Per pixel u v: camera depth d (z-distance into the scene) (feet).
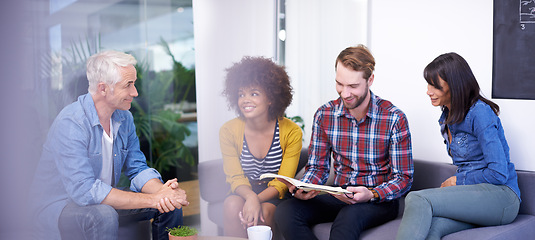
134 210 6.75
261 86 7.92
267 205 7.32
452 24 8.49
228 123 8.04
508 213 6.62
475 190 6.51
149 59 9.34
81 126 6.72
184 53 9.91
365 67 6.98
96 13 8.20
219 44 10.39
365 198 6.81
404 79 9.18
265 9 11.07
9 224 6.63
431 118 8.79
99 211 6.24
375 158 7.39
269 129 7.98
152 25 9.28
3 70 7.17
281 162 8.04
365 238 6.54
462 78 6.82
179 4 9.74
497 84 8.03
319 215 7.09
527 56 7.69
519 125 7.85
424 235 5.99
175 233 5.62
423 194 6.35
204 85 10.22
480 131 6.74
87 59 7.84
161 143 9.68
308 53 11.41
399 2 9.18
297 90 11.52
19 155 7.08
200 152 10.23
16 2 7.25
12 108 7.16
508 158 7.00
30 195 6.66
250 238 5.79
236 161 7.86
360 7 10.38
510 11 7.80
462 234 6.30
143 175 7.16
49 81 7.53
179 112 9.87
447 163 8.13
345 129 7.50
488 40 8.09
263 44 11.09
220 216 8.17
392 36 9.34
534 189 7.17
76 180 6.47
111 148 7.16
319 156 7.75
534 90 7.65
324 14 11.17
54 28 7.65
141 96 9.35
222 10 10.37
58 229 6.35
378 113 7.30
